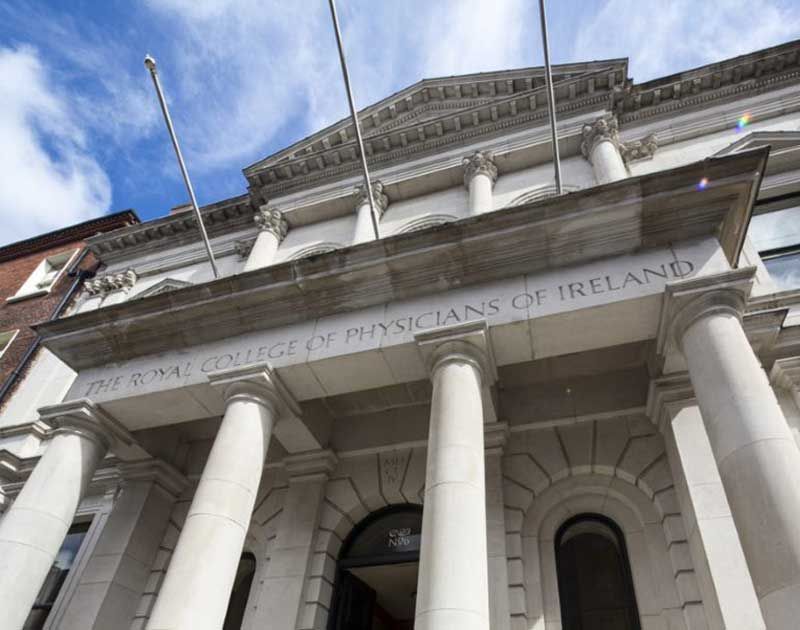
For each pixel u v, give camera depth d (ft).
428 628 22.00
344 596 39.42
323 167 71.56
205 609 26.66
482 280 34.76
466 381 30.40
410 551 39.24
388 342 33.71
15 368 74.64
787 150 49.24
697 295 28.25
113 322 41.24
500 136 64.80
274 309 38.37
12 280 93.61
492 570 33.40
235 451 32.22
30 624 45.70
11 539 33.09
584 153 59.11
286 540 39.47
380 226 63.26
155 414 39.45
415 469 40.96
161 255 79.87
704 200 31.17
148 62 40.06
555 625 32.60
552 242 33.50
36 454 60.49
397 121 74.38
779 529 20.03
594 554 36.63
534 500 37.35
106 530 42.50
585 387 40.06
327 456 42.06
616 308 30.27
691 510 30.09
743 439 22.66
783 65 57.82
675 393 34.17
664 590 31.78
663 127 59.47
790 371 33.88
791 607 18.56
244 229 76.38
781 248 44.65
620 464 36.22
